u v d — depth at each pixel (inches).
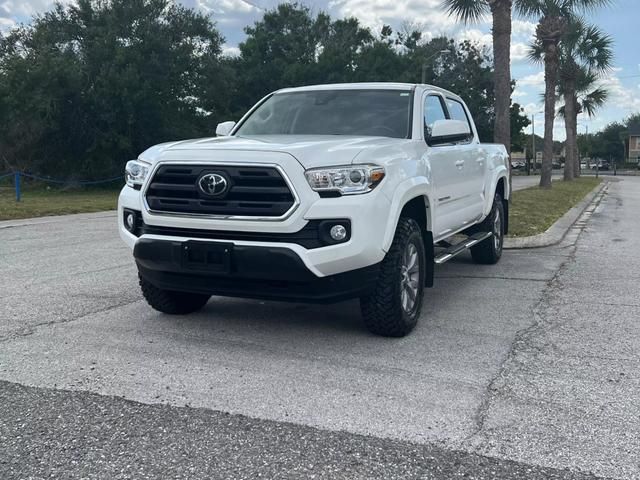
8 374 163.6
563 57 1417.3
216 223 176.9
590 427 135.7
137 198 194.2
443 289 275.6
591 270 319.9
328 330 207.0
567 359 179.5
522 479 114.9
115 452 123.9
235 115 1434.5
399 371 168.4
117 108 1184.2
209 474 116.1
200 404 146.4
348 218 171.2
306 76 1541.6
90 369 167.9
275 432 132.7
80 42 1248.8
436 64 2236.7
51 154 1253.7
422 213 215.8
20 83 1144.2
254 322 216.1
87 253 365.1
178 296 217.0
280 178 171.3
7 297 249.1
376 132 223.3
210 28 1326.3
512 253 378.3
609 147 4547.2
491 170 316.5
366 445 127.3
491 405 146.7
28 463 119.3
